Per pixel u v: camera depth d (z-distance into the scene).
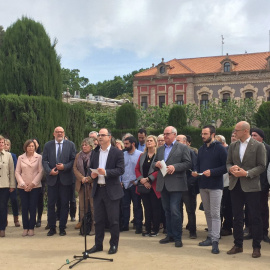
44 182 8.97
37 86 11.30
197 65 45.06
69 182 8.02
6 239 7.63
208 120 31.78
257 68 41.53
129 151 8.52
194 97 43.84
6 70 11.17
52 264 5.89
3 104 10.53
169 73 44.69
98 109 44.72
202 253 6.45
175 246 6.90
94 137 8.92
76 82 76.75
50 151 8.10
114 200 6.42
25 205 7.98
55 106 11.30
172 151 7.00
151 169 7.67
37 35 11.64
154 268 5.62
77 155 8.25
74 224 9.25
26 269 5.67
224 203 7.84
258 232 6.21
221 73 42.59
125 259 6.08
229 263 5.86
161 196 7.16
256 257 6.17
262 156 6.14
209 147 6.84
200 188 6.82
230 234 7.98
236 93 42.16
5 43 11.41
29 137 10.62
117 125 24.59
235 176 6.16
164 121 31.69
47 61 11.62
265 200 7.26
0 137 7.97
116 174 6.34
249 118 31.25
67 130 12.23
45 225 9.10
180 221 6.94
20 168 8.07
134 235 8.00
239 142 6.37
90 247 6.92
